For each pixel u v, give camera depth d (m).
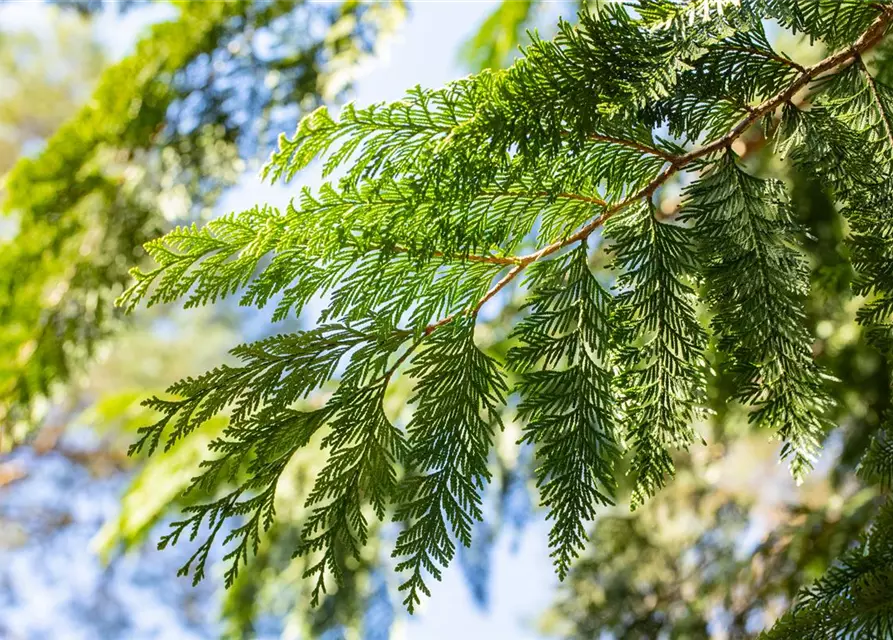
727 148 0.57
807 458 0.55
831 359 0.96
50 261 1.48
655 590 1.38
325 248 0.57
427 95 0.55
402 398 1.24
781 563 1.11
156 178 1.43
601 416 0.58
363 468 0.60
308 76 1.35
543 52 0.55
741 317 0.56
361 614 1.39
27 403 1.46
